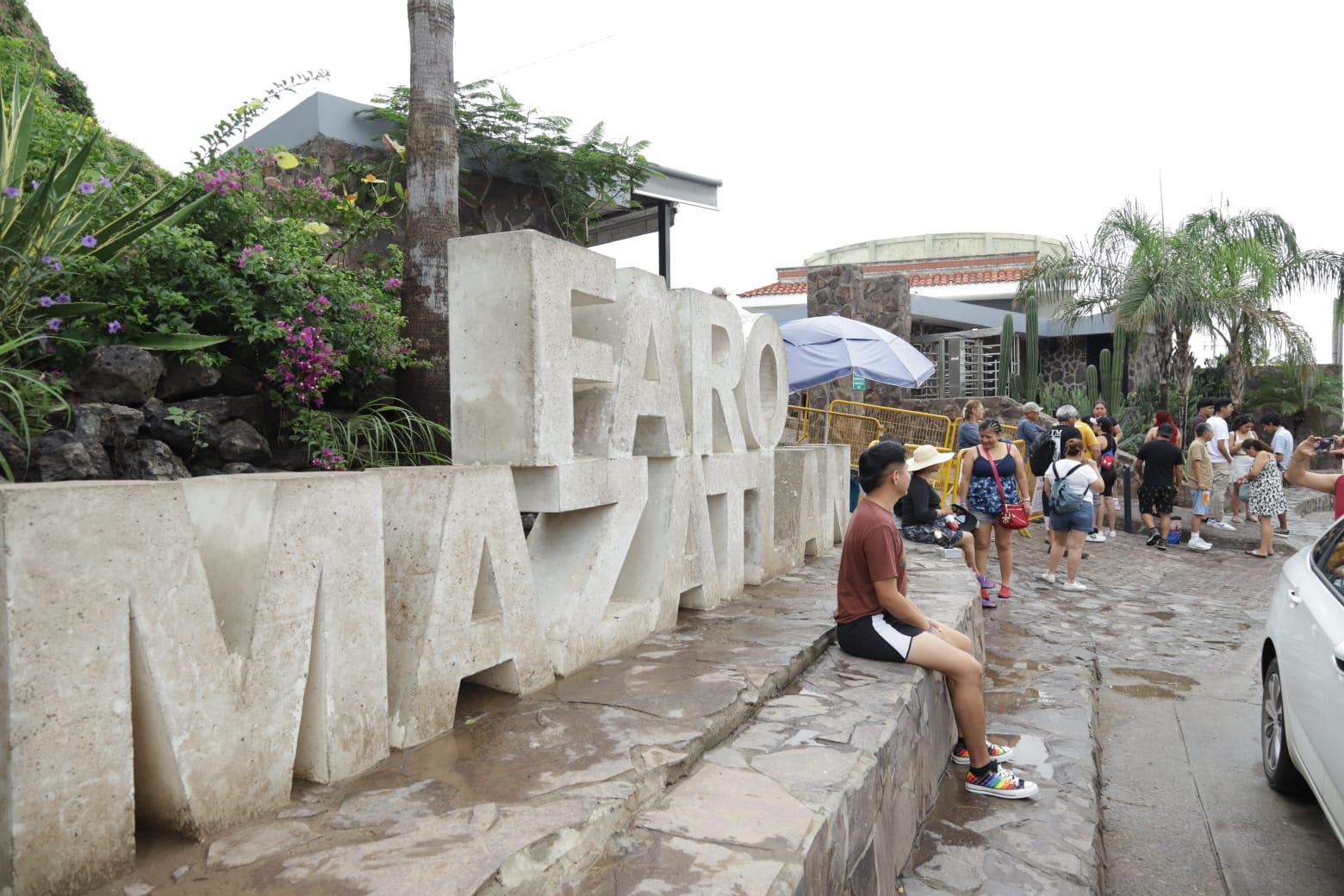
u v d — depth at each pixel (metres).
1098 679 6.42
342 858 2.12
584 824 2.33
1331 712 3.37
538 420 3.52
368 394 6.16
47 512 1.86
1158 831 4.12
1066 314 17.73
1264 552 11.12
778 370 6.23
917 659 4.12
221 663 2.25
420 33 6.29
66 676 1.90
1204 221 16.56
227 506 2.45
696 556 4.92
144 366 4.73
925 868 3.46
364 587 2.67
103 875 1.98
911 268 26.16
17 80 4.68
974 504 8.00
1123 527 13.02
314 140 8.53
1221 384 20.62
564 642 3.70
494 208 9.77
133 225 4.93
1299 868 3.77
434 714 2.97
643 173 10.44
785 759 3.01
